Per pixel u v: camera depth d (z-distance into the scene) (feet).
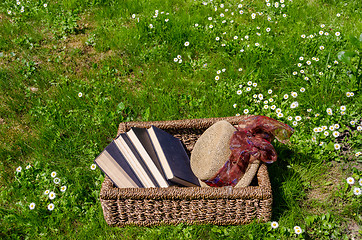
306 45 7.50
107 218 5.45
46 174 6.08
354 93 6.69
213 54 7.66
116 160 5.48
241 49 7.48
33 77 7.51
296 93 6.70
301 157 6.04
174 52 7.70
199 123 5.86
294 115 6.48
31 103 7.12
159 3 8.97
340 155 6.13
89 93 7.14
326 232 5.40
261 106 6.69
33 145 6.49
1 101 7.18
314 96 6.67
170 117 6.72
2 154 6.42
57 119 6.74
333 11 8.45
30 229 5.62
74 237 5.56
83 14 8.98
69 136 6.59
